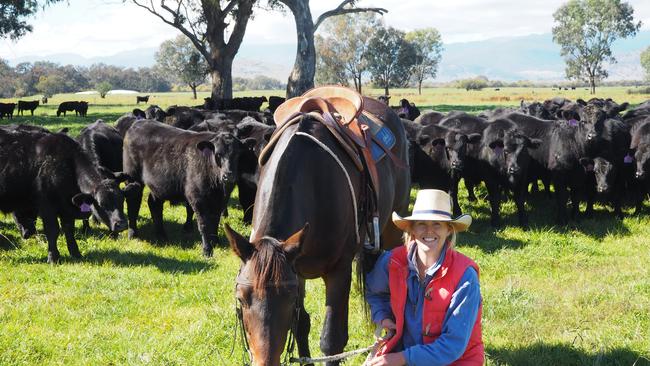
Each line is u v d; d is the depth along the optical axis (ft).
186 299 25.09
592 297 24.77
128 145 38.24
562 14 381.60
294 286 12.40
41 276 28.22
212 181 33.81
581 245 34.42
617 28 365.61
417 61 348.79
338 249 16.33
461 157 41.22
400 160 22.18
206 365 18.76
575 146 40.98
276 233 14.32
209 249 33.12
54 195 30.99
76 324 22.31
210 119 55.47
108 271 29.09
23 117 161.38
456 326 12.44
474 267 12.80
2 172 30.81
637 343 19.95
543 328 21.74
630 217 42.22
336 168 16.42
